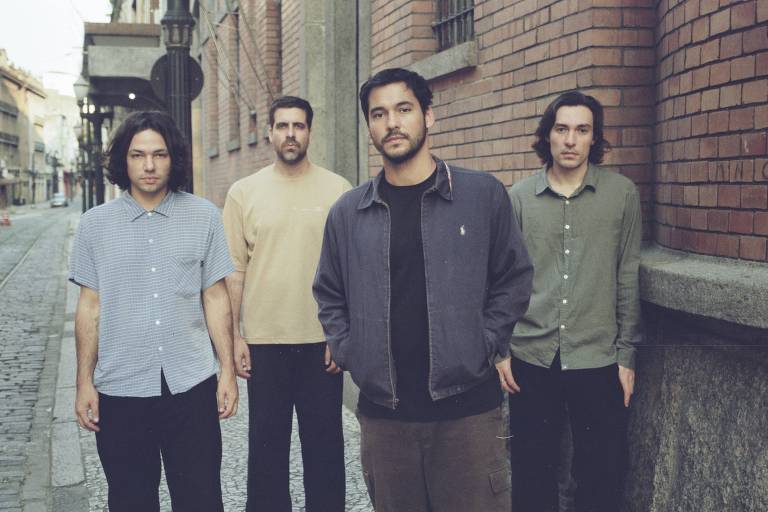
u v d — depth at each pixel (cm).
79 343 301
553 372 337
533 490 353
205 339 312
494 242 270
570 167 329
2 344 909
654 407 339
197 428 305
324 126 839
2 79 10869
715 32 303
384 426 269
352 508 420
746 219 285
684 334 317
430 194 263
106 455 302
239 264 400
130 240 300
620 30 387
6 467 502
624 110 388
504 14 474
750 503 267
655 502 332
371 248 265
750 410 271
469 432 264
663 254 352
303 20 838
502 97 478
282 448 392
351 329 272
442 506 271
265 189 399
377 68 696
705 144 312
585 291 331
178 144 305
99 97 1288
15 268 1917
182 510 307
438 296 259
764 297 251
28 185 12500
